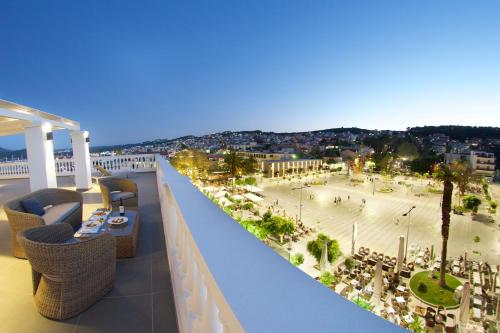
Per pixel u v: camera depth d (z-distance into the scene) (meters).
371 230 40.50
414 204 57.91
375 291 18.06
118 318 2.33
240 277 0.66
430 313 17.41
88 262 2.43
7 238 4.20
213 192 40.88
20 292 2.70
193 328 1.23
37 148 6.56
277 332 0.43
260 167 92.88
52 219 3.93
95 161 12.95
